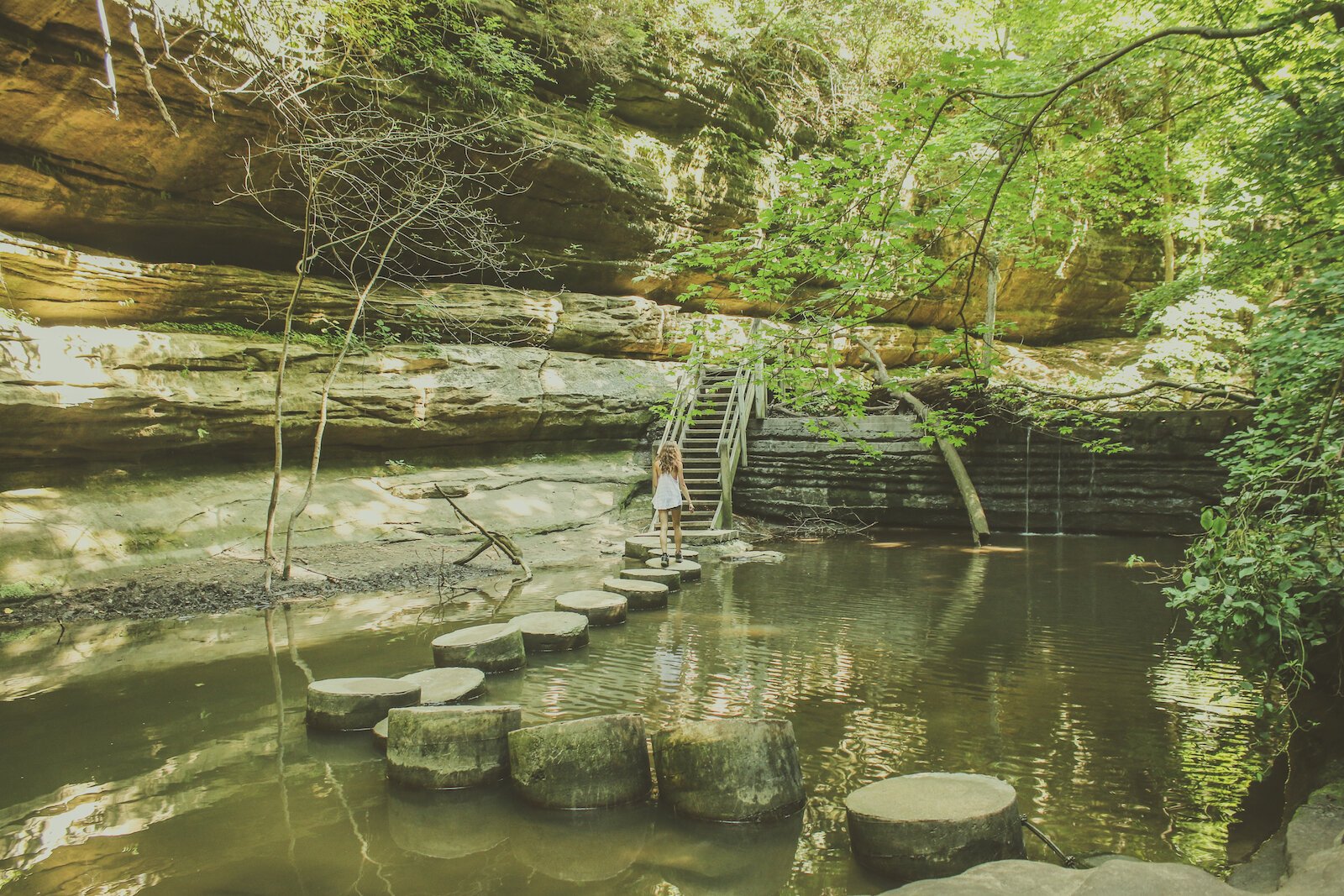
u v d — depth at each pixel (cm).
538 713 528
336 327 1359
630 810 402
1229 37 398
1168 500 1367
